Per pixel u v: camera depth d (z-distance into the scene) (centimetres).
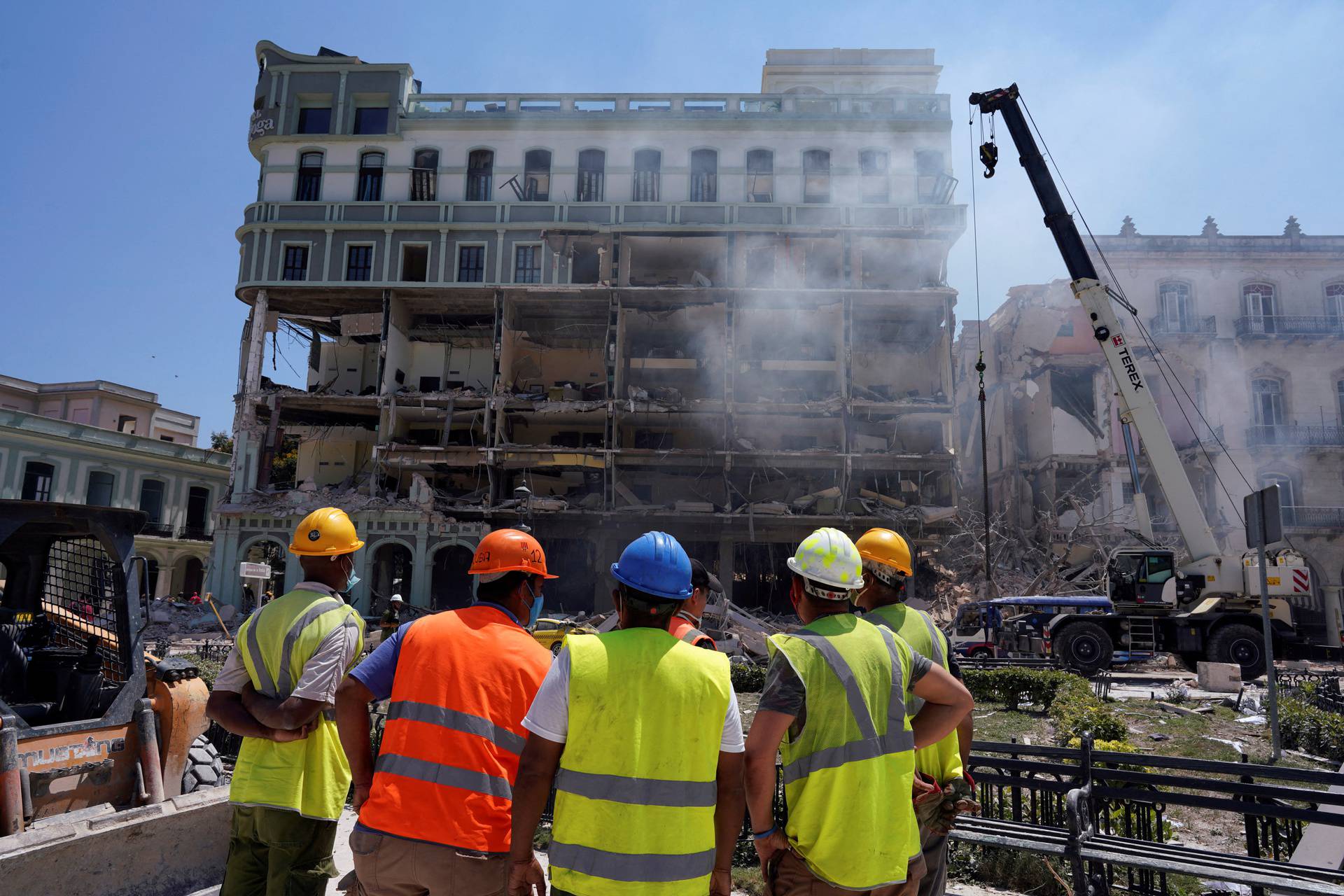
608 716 244
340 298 3559
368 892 275
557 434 3644
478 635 296
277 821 326
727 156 3622
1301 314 3806
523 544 325
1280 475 3669
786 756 280
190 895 425
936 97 3653
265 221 3566
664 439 3534
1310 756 1003
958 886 559
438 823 268
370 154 3675
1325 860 495
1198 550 1839
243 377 3469
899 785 274
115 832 398
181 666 512
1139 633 1881
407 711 282
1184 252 3869
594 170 3666
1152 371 3788
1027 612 2080
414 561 3092
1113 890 548
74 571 553
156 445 4319
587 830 238
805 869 273
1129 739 1102
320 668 329
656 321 3650
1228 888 541
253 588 3131
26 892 363
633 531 3244
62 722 516
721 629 2123
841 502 3134
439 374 3722
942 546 3228
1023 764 518
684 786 244
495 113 3647
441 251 3541
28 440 3741
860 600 371
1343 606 3509
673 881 236
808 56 3969
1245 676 1769
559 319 3734
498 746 281
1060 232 1902
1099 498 3634
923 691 299
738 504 3475
